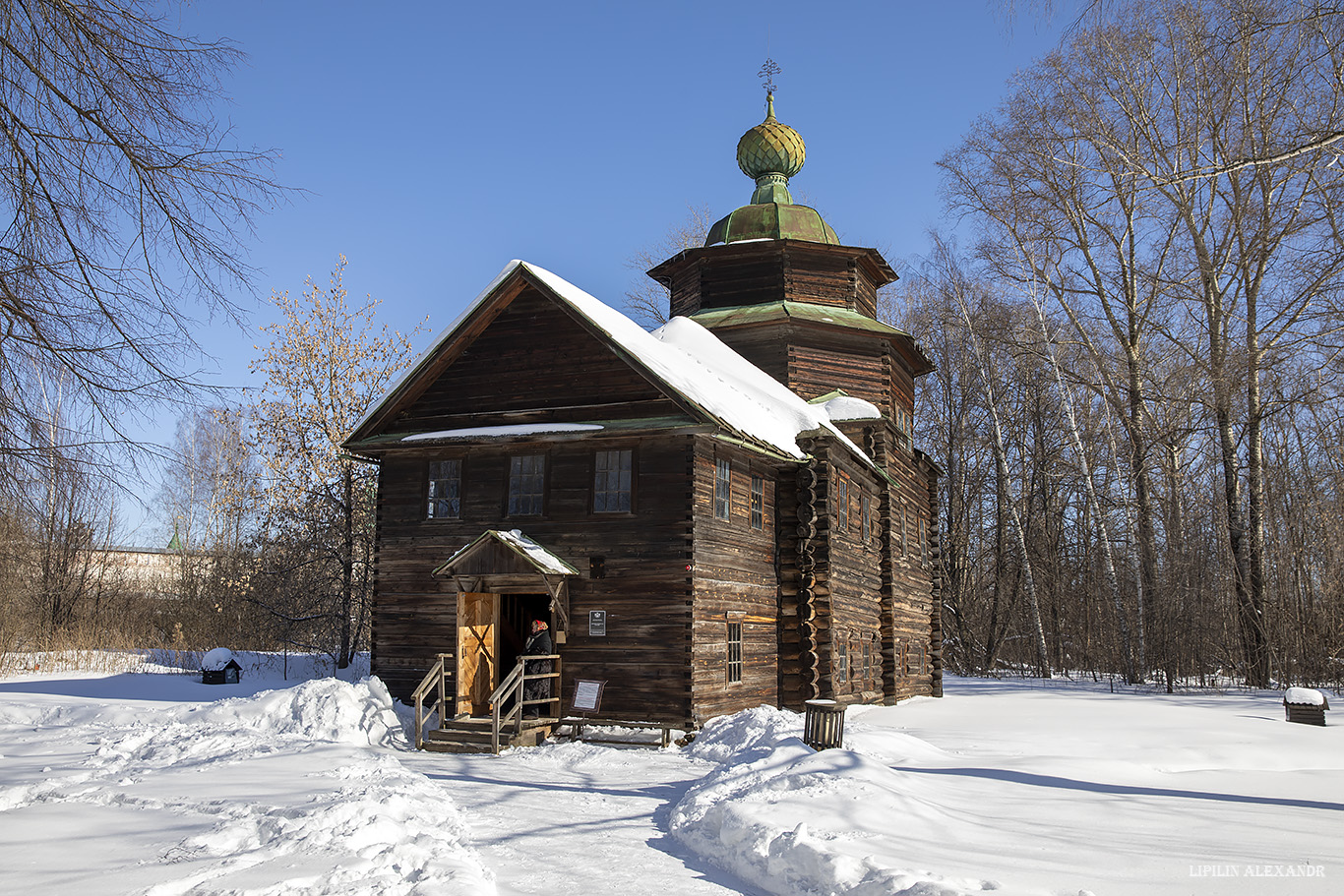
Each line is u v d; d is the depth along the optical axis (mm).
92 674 30234
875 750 13523
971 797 10594
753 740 14922
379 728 16891
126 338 8305
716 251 29219
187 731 15992
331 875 7004
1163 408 39656
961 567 50125
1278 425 41156
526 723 16812
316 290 33156
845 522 23203
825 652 20906
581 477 18594
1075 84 33062
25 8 7812
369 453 20219
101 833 8328
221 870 7066
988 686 34531
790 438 21641
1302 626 31453
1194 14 25516
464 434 19031
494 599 19344
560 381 19281
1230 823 9375
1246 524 39500
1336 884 7035
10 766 13219
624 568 17922
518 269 19297
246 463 39594
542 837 9508
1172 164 31609
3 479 7852
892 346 29781
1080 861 7691
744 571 19812
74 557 36156
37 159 8094
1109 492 43688
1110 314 36031
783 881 7711
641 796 11977
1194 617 32531
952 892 6379
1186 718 19406
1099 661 40594
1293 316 30594
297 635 34125
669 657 17328
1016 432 50719
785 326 27969
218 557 39312
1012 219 36656
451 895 6598
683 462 17938
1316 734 17203
